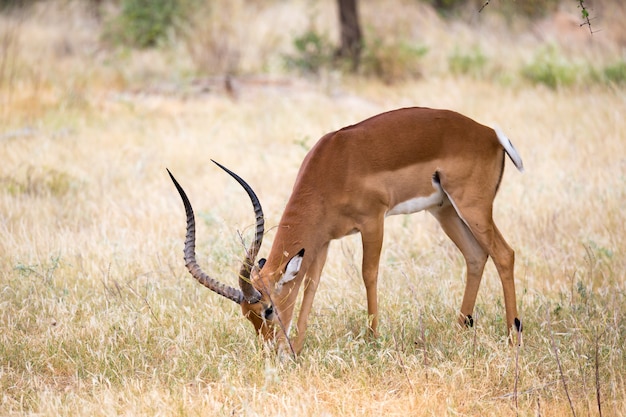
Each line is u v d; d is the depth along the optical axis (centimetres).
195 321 1197
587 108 2295
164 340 1143
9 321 1200
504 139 1131
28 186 1741
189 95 2600
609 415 938
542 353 1095
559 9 3409
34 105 2409
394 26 3203
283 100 2453
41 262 1388
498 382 1030
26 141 2075
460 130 1136
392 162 1114
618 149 1911
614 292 1235
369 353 1084
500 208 1588
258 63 3031
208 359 1089
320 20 3475
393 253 1410
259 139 2158
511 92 2561
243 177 1845
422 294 1270
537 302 1241
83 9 3794
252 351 1095
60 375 1093
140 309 1232
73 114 2338
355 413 959
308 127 2223
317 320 1191
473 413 966
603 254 1367
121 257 1405
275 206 1627
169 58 2945
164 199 1678
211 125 2262
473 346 1103
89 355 1123
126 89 2691
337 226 1114
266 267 1082
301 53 2958
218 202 1659
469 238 1184
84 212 1633
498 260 1142
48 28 3622
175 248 1445
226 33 3022
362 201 1107
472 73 2806
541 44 3108
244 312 1061
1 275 1342
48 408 966
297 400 976
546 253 1405
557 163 1836
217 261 1372
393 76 2856
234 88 2652
